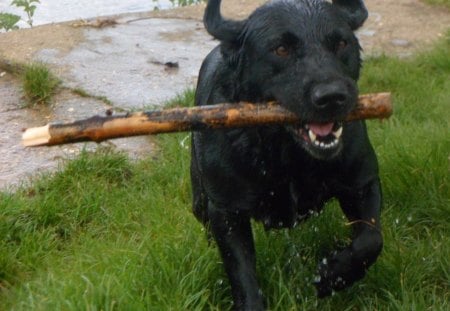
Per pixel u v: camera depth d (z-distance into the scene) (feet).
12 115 23.13
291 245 14.97
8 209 17.16
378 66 25.29
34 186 18.76
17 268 15.69
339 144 12.18
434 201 16.48
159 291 13.30
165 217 16.69
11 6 36.27
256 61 12.67
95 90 24.59
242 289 13.19
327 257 13.74
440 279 14.40
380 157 17.95
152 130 12.08
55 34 28.89
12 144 21.40
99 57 27.09
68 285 13.70
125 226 16.84
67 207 17.78
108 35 29.19
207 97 14.64
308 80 11.87
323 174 13.25
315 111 11.76
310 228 15.47
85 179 18.70
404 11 30.96
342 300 13.94
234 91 13.32
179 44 28.58
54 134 11.92
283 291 13.50
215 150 13.41
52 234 16.88
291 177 13.32
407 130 19.61
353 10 13.50
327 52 12.28
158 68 26.35
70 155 20.62
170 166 19.26
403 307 13.10
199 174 14.57
